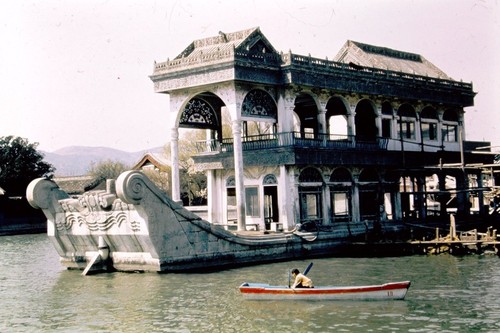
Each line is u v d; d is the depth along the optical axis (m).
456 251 39.50
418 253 40.25
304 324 22.14
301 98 47.69
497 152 53.56
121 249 33.88
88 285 30.58
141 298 27.00
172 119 43.12
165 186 80.50
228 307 24.86
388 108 50.44
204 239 34.12
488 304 24.59
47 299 27.84
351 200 46.12
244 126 47.38
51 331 22.61
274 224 42.03
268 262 37.16
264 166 42.78
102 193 33.25
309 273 32.97
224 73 39.47
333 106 51.59
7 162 79.44
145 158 81.12
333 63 44.34
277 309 24.30
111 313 24.66
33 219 78.81
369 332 20.98
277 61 41.78
